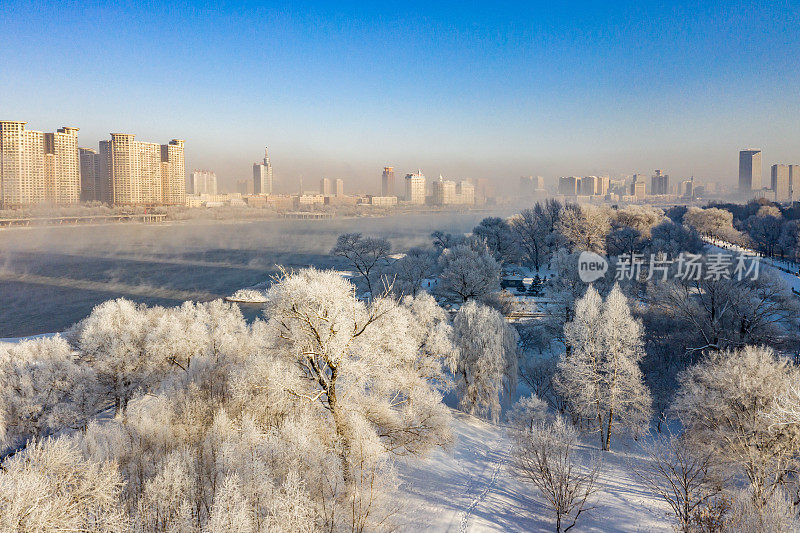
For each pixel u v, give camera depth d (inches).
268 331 1088.2
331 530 790.5
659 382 1957.4
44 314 4220.0
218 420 1039.6
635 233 4549.7
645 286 2851.9
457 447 1429.6
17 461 810.2
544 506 1169.4
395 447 1130.0
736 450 1107.9
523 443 1243.2
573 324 1685.5
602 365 1574.8
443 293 2628.0
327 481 875.4
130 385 1833.2
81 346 1973.4
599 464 1289.4
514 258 4320.9
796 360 1824.6
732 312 1951.3
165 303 4566.9
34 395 1685.5
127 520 755.4
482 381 1696.6
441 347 1582.2
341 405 1061.1
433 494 1172.5
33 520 693.3
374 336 1122.7
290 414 1063.6
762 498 832.9
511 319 2842.0
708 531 876.6
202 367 1454.2
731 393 1181.1
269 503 766.5
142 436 1045.2
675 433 1669.5
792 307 1882.4
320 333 1032.8
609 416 1560.0
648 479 1174.3
